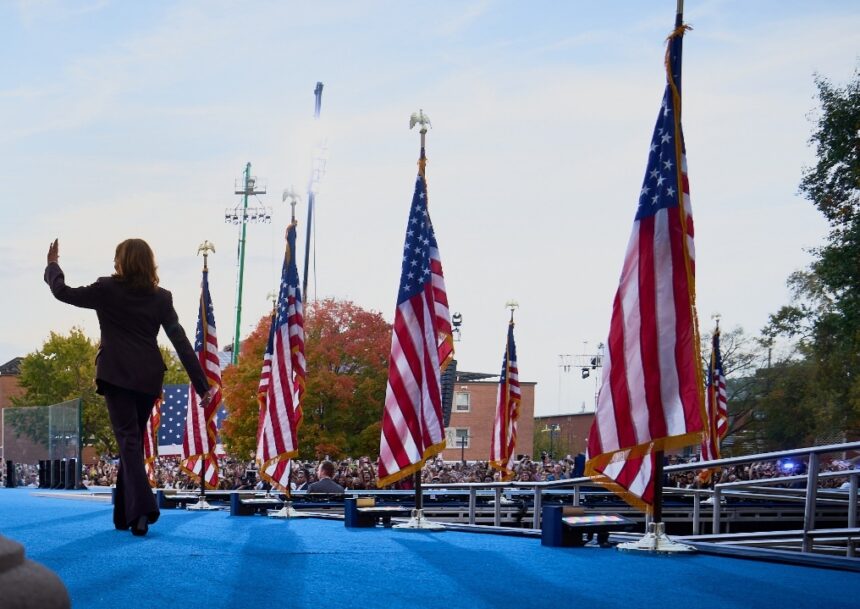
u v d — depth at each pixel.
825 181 47.25
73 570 6.31
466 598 5.28
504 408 37.12
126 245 9.18
